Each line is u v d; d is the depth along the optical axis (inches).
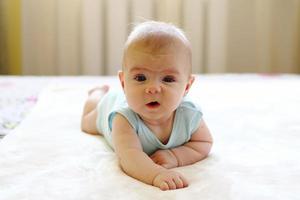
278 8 93.0
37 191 31.6
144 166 34.1
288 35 94.4
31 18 88.7
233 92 64.7
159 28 36.3
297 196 31.3
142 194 31.2
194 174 35.3
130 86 35.9
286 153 40.5
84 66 90.4
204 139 40.0
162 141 38.9
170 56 35.1
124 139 36.6
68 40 90.2
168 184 32.3
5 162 37.1
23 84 69.0
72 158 38.2
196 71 92.2
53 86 66.3
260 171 36.0
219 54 92.0
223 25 90.9
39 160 37.8
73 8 88.7
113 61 90.1
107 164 36.8
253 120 51.3
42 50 90.3
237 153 40.5
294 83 71.2
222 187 32.5
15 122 50.3
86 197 30.7
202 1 90.1
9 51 90.4
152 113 36.0
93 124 45.2
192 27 90.3
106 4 89.4
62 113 52.9
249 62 95.2
